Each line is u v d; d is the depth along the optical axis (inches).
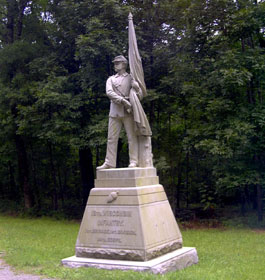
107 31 670.5
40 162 1065.5
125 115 351.6
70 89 760.3
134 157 351.6
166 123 871.1
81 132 732.7
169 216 350.0
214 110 644.1
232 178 650.8
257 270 329.1
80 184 1107.3
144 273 280.8
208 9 670.5
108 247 318.0
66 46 812.6
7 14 906.1
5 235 565.9
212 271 317.1
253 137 655.1
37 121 767.1
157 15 748.0
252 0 684.1
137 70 357.1
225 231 614.5
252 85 685.3
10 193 1160.8
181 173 933.2
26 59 842.8
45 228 660.7
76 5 713.6
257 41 759.1
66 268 311.4
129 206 316.2
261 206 692.1
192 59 708.0
